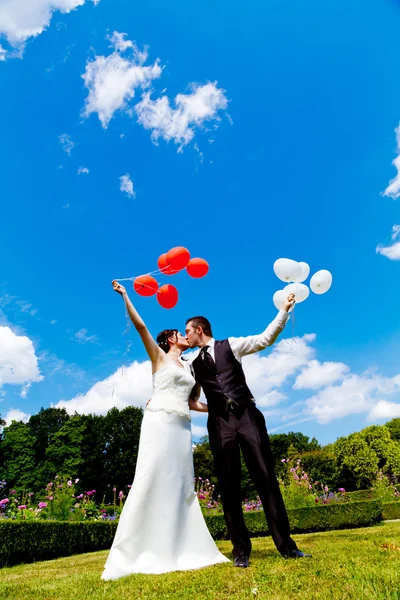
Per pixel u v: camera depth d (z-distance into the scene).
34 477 30.09
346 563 2.40
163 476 3.10
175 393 3.36
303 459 32.94
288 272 3.59
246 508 9.16
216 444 2.99
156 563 2.84
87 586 2.48
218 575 2.44
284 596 1.84
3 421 31.56
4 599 2.26
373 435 35.00
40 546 5.40
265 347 3.11
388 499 12.95
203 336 3.31
